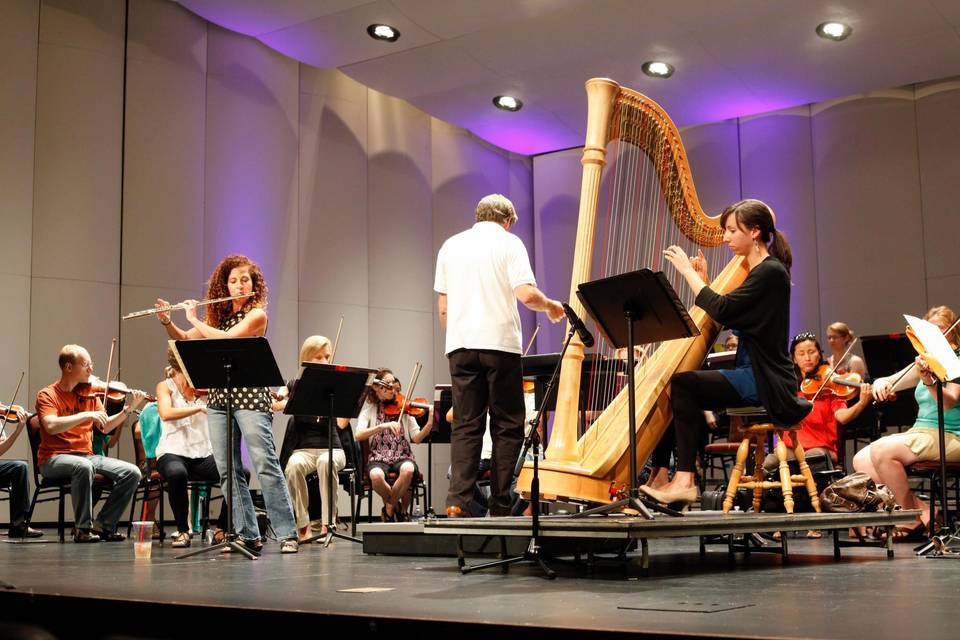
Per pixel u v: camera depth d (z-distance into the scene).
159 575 3.26
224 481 4.33
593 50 8.03
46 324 6.89
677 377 3.73
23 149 6.85
